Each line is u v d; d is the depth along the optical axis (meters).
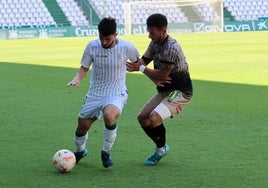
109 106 12.79
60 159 12.86
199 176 12.59
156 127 13.37
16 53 55.81
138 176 12.66
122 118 20.08
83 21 100.50
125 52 13.05
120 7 103.44
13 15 98.12
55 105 23.11
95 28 97.62
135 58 13.25
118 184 12.01
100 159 14.31
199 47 59.25
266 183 11.98
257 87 27.59
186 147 15.51
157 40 13.09
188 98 13.65
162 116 13.34
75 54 52.59
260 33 91.31
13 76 34.25
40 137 17.12
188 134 17.22
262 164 13.56
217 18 102.06
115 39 13.00
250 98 24.20
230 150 15.07
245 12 110.31
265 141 16.08
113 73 13.03
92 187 11.81
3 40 86.44
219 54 49.41
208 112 20.91
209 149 15.23
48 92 26.94
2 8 97.81
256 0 111.06
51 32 94.19
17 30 91.94
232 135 16.95
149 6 105.12
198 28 101.19
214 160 14.03
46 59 47.34
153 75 13.15
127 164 13.79
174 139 16.55
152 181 12.23
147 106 13.82
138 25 99.44
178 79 13.48
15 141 16.61
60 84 29.83
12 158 14.51
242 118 19.64
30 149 15.53
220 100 23.78
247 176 12.54
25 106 22.97
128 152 15.05
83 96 25.50
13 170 13.30
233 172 12.89
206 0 103.19
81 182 12.21
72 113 21.23
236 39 73.44
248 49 54.47
